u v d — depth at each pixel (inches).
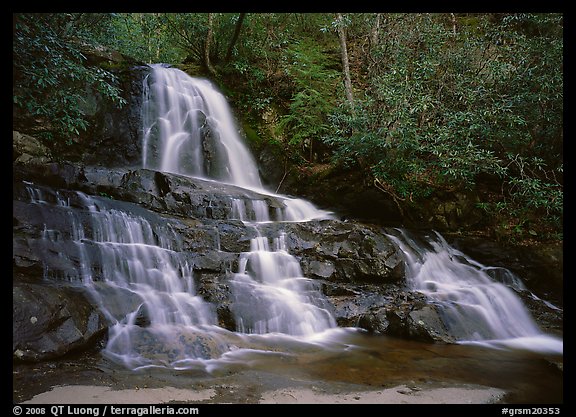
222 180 427.5
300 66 494.9
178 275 243.3
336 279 286.7
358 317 254.5
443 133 354.3
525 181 356.2
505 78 398.3
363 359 199.3
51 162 304.5
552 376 186.4
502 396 161.6
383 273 291.6
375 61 445.4
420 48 461.7
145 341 187.3
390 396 155.6
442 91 420.2
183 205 310.5
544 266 347.9
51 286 188.9
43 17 284.8
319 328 243.4
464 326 247.0
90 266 214.5
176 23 525.0
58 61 269.9
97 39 388.5
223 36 542.9
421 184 403.5
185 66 522.9
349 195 413.4
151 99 411.5
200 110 443.2
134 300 207.3
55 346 164.6
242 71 515.2
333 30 510.6
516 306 287.3
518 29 469.1
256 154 470.3
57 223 222.7
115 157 370.6
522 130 403.9
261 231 298.0
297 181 441.4
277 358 194.1
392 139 362.6
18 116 302.0
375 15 470.9
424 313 244.7
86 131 352.5
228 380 163.2
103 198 276.4
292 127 491.5
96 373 159.5
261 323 227.9
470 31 522.0
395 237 344.2
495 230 389.7
